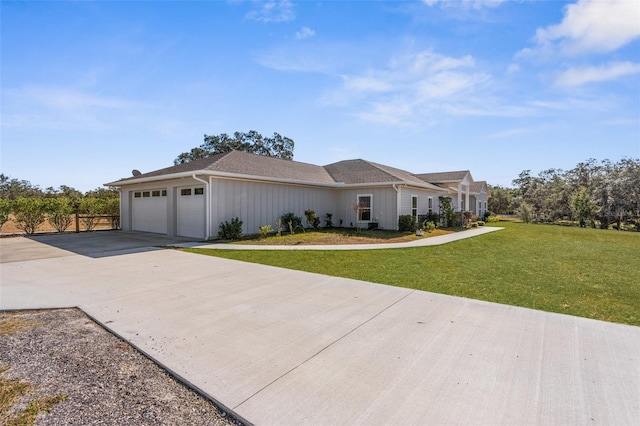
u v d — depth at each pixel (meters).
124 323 3.98
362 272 7.05
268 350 3.25
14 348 3.34
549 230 19.75
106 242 11.91
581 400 2.42
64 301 4.88
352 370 2.86
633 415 2.24
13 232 15.62
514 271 7.30
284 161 18.47
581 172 36.25
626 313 4.49
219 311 4.45
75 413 2.27
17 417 2.21
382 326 3.91
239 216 13.38
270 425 2.13
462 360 3.04
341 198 18.17
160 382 2.71
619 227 27.92
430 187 18.83
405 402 2.38
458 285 5.98
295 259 8.55
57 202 15.68
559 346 3.37
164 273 6.84
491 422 2.16
